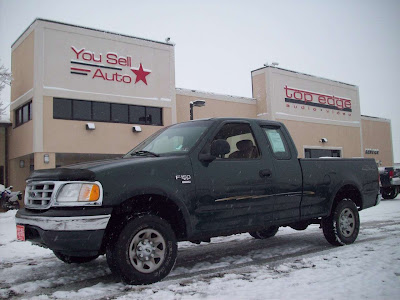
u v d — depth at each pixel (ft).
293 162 20.01
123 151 66.90
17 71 67.97
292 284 14.40
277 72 91.35
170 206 16.14
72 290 14.87
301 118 95.20
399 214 38.65
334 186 21.65
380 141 122.62
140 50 70.44
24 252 23.18
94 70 65.05
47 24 61.57
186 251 22.39
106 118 66.08
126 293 13.93
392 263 17.02
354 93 110.63
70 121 62.23
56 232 13.69
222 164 17.39
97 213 13.98
